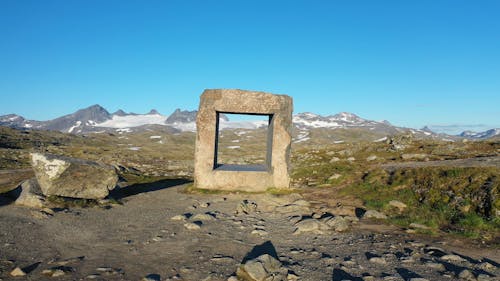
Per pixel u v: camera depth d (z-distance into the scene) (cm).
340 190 1891
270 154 1962
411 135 3828
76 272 764
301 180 2362
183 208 1501
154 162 4922
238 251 941
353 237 1105
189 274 770
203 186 1872
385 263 857
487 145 3048
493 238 1097
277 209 1505
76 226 1159
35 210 1328
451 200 1468
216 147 2027
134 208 1494
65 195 1506
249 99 1873
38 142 14350
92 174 1550
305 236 1112
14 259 827
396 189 1739
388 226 1254
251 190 1869
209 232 1123
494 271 808
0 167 3700
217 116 1988
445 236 1126
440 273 790
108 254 897
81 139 18838
